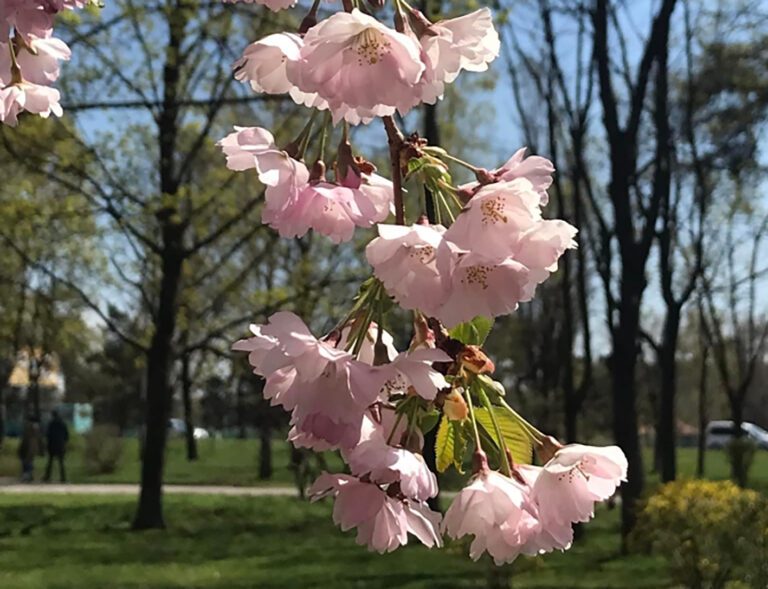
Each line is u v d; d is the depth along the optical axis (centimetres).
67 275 1844
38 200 1441
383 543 143
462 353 142
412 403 143
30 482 2469
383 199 155
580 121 1457
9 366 3806
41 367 3481
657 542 825
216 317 1800
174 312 1512
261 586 986
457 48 149
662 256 1783
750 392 5053
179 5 1293
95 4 206
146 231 1530
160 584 990
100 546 1298
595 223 1814
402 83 135
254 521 1645
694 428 6462
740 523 771
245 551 1269
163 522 1525
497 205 133
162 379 1522
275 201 143
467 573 1073
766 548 750
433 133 1192
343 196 143
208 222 1609
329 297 1566
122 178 1434
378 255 131
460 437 151
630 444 1284
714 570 786
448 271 129
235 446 4491
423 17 150
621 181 1320
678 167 1773
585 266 1966
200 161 1590
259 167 141
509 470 145
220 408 4406
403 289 132
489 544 143
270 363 131
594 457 145
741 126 1762
